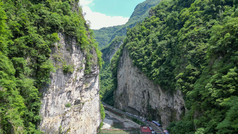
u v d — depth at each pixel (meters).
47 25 24.45
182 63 42.91
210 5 44.62
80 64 33.50
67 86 29.08
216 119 19.23
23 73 19.69
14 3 20.64
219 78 22.55
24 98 19.44
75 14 33.41
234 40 23.75
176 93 43.22
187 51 41.34
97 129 46.16
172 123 40.84
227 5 41.34
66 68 27.98
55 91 25.73
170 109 48.31
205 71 30.39
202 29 41.31
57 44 26.12
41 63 22.61
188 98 35.44
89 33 43.31
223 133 15.98
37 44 21.86
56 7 27.67
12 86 16.48
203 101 25.06
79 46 32.91
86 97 38.12
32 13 22.67
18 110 17.89
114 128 55.16
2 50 16.83
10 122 15.97
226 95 20.27
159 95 54.97
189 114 30.42
